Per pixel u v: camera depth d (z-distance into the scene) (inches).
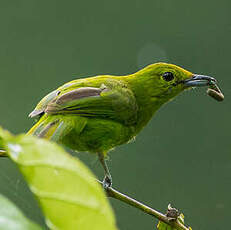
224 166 538.0
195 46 669.3
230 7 666.2
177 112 583.5
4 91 657.0
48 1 724.7
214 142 565.9
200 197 490.0
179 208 478.6
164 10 693.9
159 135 569.6
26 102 648.4
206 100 585.3
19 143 73.8
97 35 703.1
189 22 681.6
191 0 685.9
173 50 674.2
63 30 711.1
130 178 513.3
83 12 716.0
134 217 445.4
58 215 70.3
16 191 265.9
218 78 641.6
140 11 697.0
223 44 659.4
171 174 519.5
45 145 73.4
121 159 527.8
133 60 682.8
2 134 74.6
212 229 462.3
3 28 709.3
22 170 72.2
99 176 505.4
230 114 578.9
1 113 617.0
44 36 709.3
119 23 706.2
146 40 688.4
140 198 496.4
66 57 695.7
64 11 719.7
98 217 68.8
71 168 71.2
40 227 69.5
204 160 550.0
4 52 696.4
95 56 695.1
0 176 316.5
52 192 70.9
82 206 69.4
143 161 533.3
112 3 710.5
